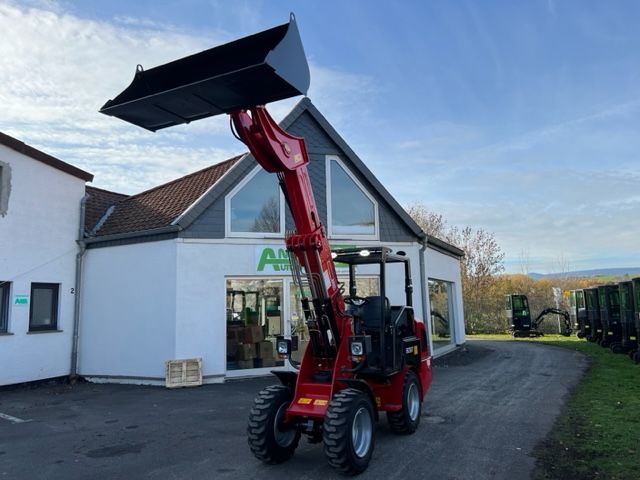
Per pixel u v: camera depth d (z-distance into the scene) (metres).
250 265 12.10
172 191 14.35
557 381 11.19
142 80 4.82
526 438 6.60
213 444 6.60
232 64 4.48
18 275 11.49
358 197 13.73
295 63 4.46
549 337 27.70
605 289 18.77
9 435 7.21
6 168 11.37
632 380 11.12
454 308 18.41
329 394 5.77
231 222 12.09
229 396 9.88
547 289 38.38
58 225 12.53
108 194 15.87
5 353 11.09
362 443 5.53
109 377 12.12
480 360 15.43
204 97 4.57
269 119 5.46
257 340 12.12
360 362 6.02
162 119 4.96
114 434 7.18
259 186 12.56
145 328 11.74
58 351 12.23
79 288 12.83
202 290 11.58
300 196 5.83
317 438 6.06
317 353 6.20
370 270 12.80
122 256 12.38
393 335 6.59
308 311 6.16
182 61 4.66
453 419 7.70
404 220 13.98
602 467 5.41
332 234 13.16
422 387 7.56
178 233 11.49
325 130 13.36
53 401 9.78
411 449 6.21
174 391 10.55
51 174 12.43
